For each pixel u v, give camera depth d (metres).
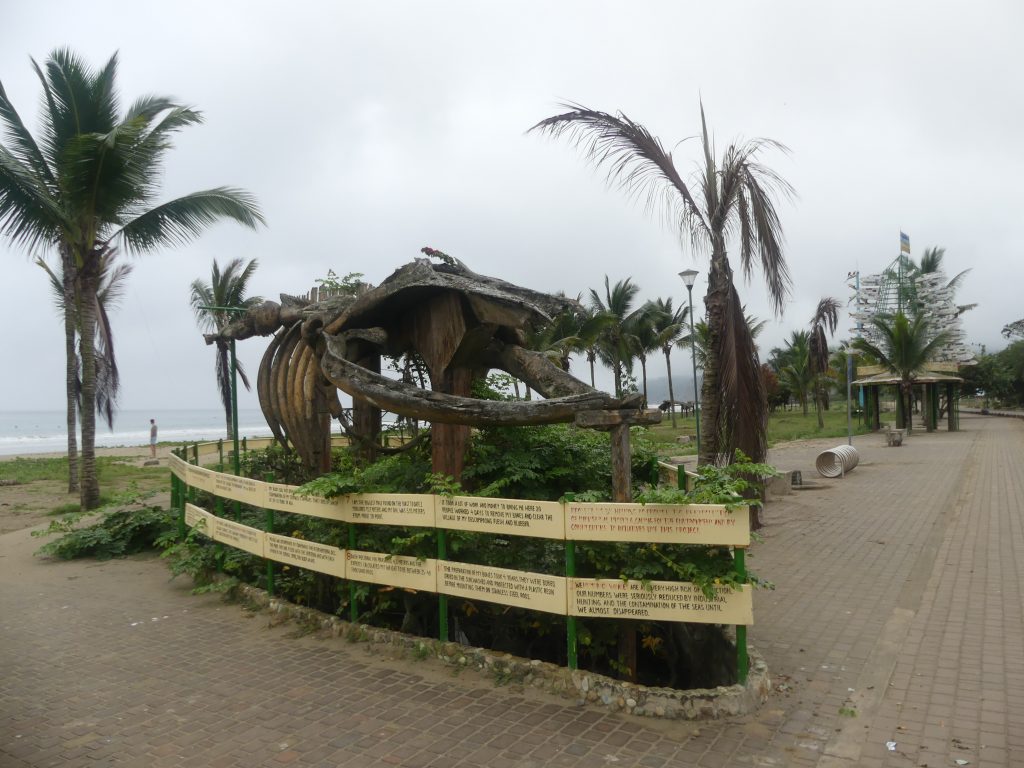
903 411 36.78
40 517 14.09
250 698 4.71
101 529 9.84
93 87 12.98
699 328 22.81
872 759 3.74
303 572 6.71
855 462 17.78
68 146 12.05
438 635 6.02
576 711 4.36
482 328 6.60
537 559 5.37
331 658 5.39
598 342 35.09
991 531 9.62
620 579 4.53
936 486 14.53
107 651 5.76
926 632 5.74
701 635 5.52
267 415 9.12
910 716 4.24
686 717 4.22
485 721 4.26
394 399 5.83
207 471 7.97
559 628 5.68
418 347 7.06
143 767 3.84
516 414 5.45
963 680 4.75
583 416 5.13
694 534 4.32
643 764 3.72
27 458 35.28
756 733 4.04
